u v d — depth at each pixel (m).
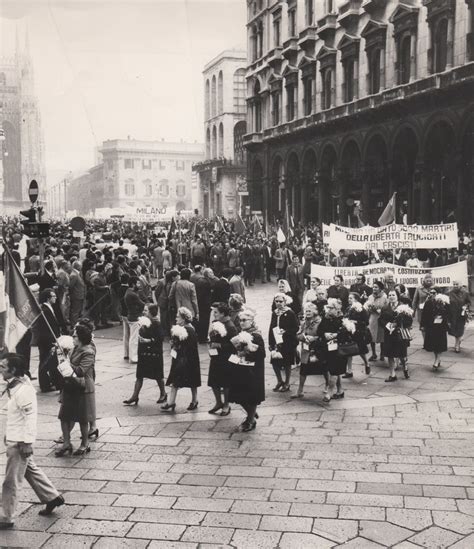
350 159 43.09
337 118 41.59
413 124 34.75
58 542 6.32
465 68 29.91
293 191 51.69
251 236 36.84
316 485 7.53
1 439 9.31
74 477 7.91
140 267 19.67
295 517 6.74
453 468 7.97
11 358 6.69
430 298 13.30
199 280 16.55
